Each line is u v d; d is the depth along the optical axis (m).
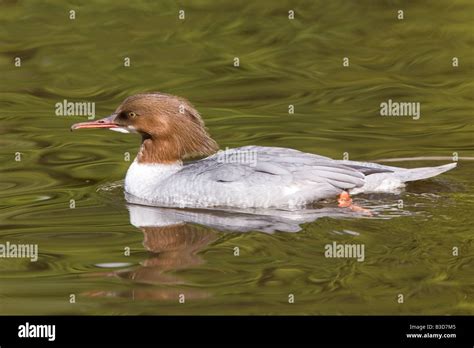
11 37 22.73
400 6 23.91
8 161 16.89
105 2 24.38
